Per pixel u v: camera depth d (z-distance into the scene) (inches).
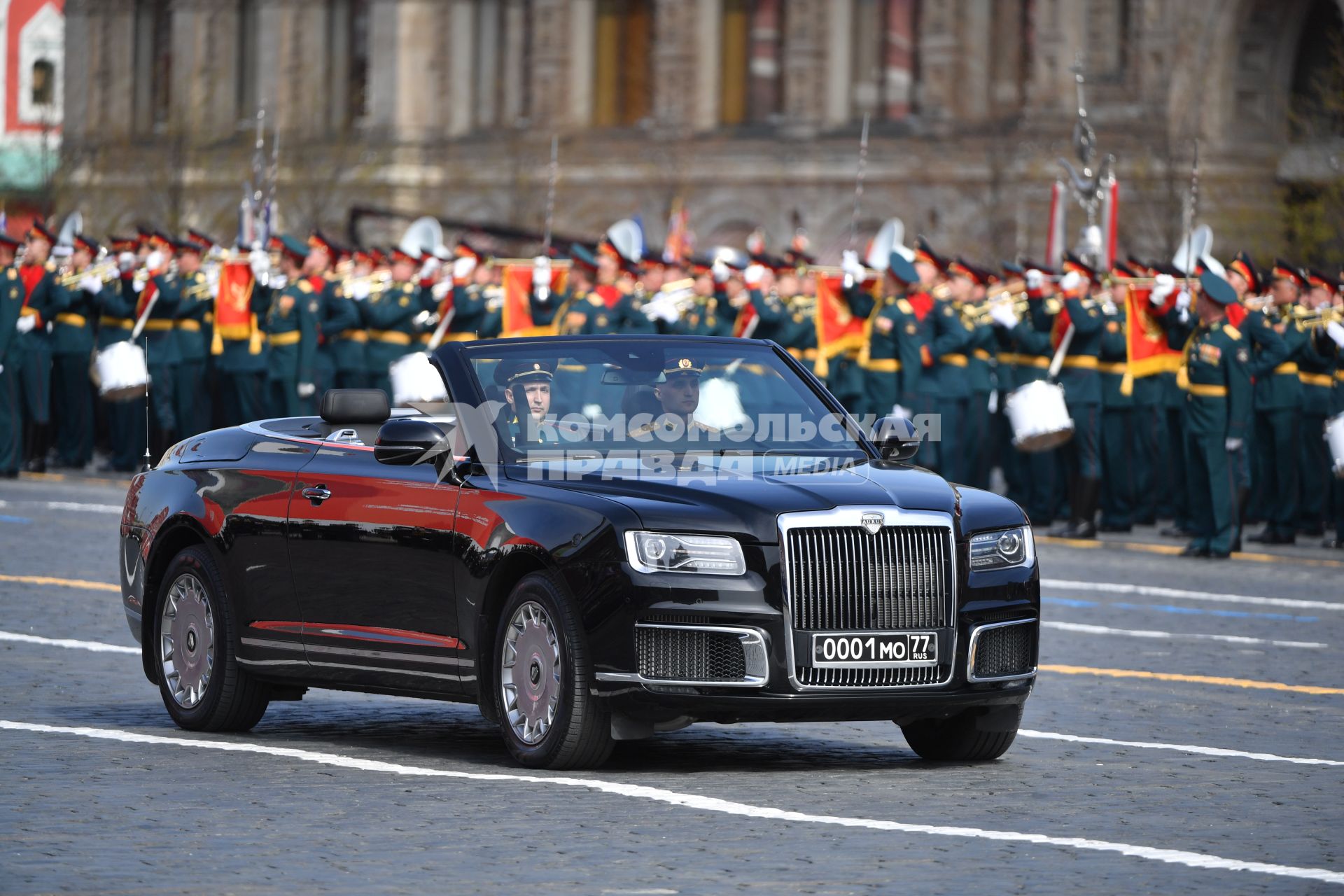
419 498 1541.6
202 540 1686.8
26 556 2874.0
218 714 1642.5
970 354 3897.6
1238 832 1304.1
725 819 1316.4
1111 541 3607.3
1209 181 7593.5
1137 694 1930.4
